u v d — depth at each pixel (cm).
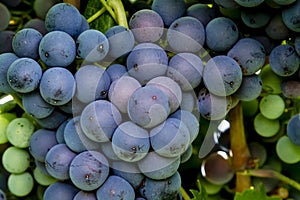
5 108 43
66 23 38
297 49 41
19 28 44
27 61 38
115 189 37
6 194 44
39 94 38
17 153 42
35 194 44
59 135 39
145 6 43
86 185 37
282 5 40
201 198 43
